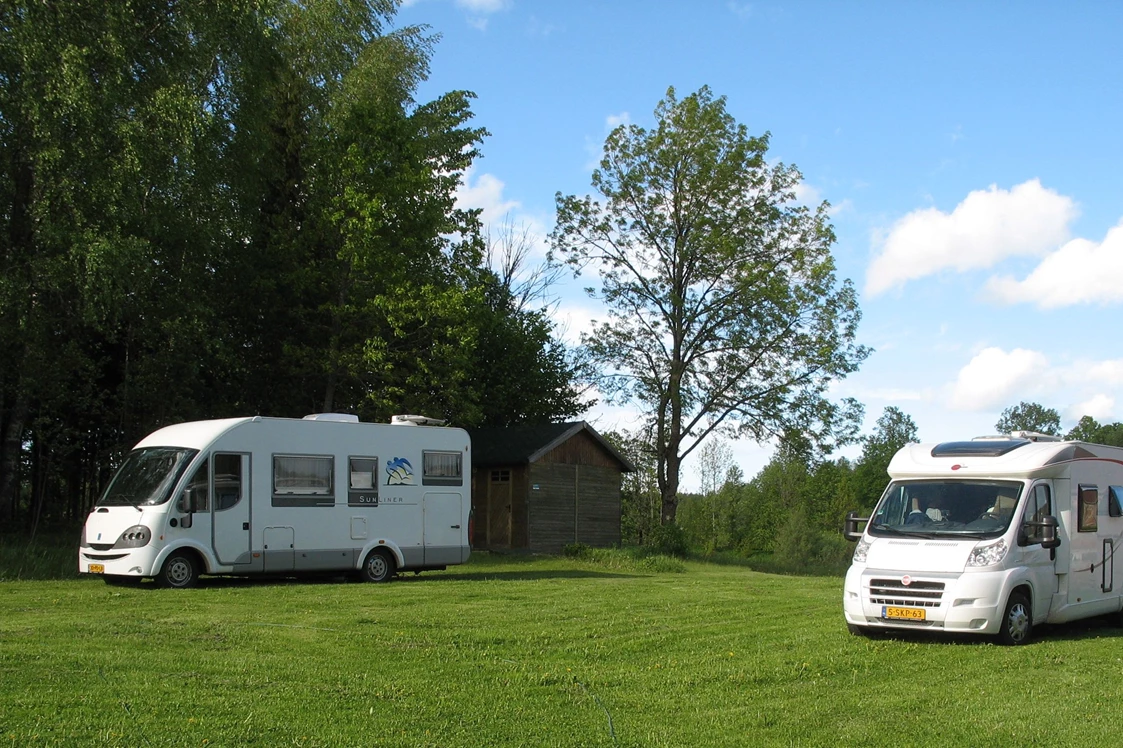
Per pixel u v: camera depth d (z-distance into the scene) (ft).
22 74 70.28
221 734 22.58
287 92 103.24
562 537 115.65
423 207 94.84
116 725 22.94
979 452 43.50
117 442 93.45
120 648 33.32
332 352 92.94
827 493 236.84
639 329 129.80
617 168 129.29
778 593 61.52
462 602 50.70
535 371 138.41
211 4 78.43
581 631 40.37
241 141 86.28
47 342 76.54
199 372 91.25
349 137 94.17
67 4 70.33
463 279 104.17
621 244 129.80
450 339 96.84
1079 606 43.27
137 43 73.92
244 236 95.25
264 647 34.65
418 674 30.55
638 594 57.36
